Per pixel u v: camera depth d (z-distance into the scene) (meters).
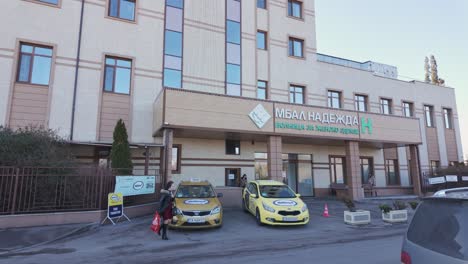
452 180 21.69
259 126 15.73
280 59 20.66
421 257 2.99
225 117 14.94
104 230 9.90
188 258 6.81
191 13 18.22
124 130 13.52
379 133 19.44
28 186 10.02
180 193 11.27
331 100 22.36
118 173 12.45
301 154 21.03
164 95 13.84
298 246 7.92
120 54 16.05
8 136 10.61
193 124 14.16
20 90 13.88
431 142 25.80
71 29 15.19
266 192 11.89
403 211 12.11
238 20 19.62
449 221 2.96
